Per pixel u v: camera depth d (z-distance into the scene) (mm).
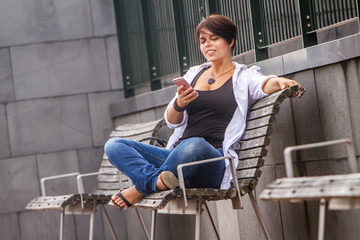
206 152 4715
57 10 9016
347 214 4758
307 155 5191
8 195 8695
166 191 4527
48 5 9000
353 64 4621
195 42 7285
